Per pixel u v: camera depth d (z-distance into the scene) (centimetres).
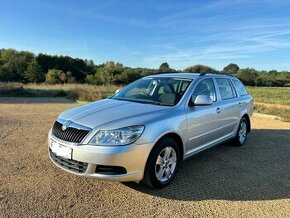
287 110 1397
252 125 998
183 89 523
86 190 428
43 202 387
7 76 6397
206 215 372
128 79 4816
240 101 675
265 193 445
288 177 514
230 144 704
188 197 420
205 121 529
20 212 360
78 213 364
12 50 7225
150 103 500
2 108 1255
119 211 373
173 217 364
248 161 594
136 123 409
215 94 590
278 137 817
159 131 422
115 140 391
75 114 452
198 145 525
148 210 379
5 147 625
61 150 413
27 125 867
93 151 387
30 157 564
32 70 6059
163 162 442
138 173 405
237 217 370
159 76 599
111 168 392
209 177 499
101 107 477
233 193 440
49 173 484
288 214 382
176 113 468
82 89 2302
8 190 417
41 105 1427
